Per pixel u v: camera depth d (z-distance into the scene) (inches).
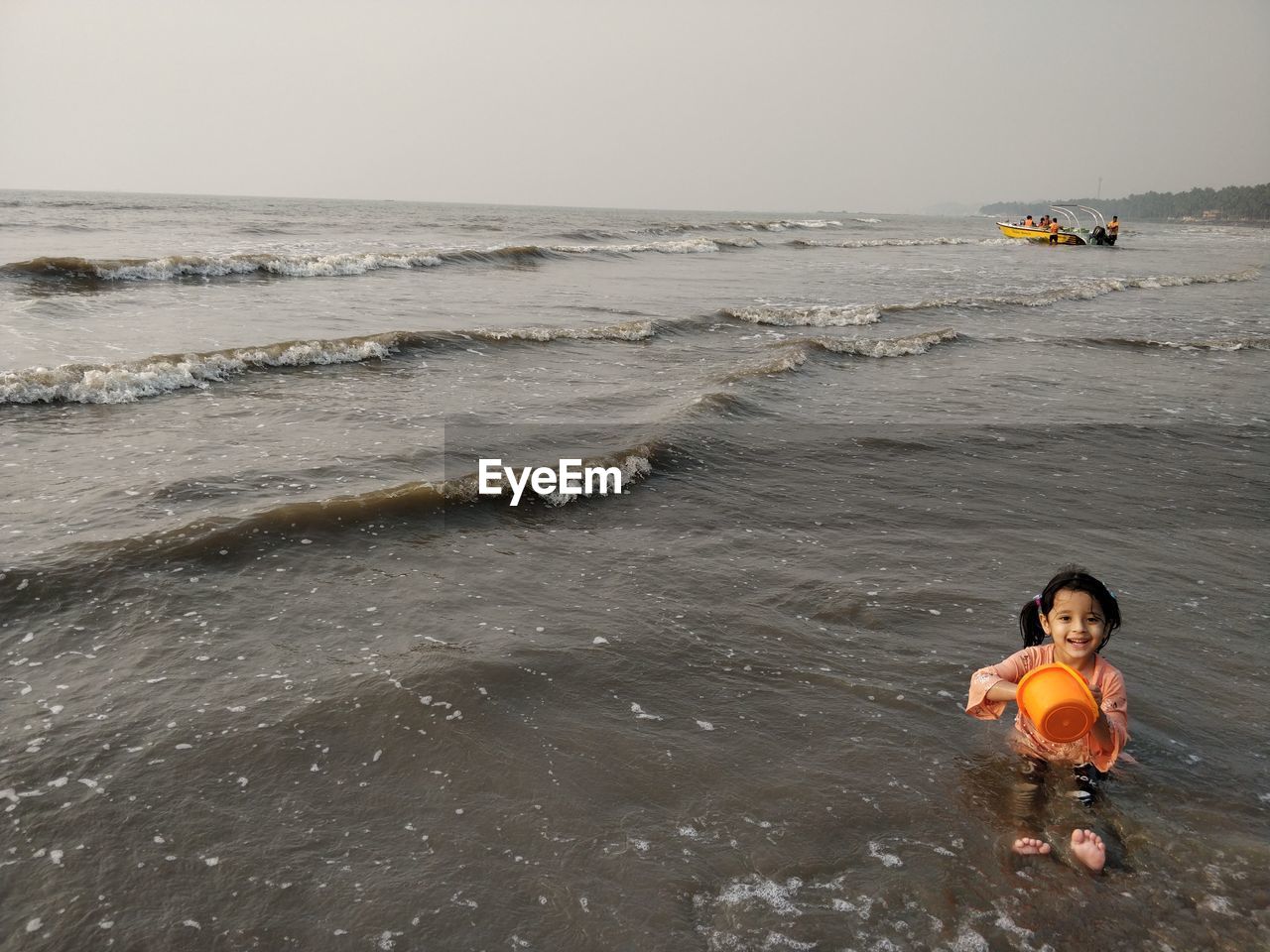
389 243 1293.1
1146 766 142.9
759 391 416.5
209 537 215.0
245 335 502.9
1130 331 689.0
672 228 2297.0
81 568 197.8
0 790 127.6
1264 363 568.4
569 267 1065.5
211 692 156.6
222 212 2226.9
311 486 261.1
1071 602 137.7
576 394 402.3
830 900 111.7
